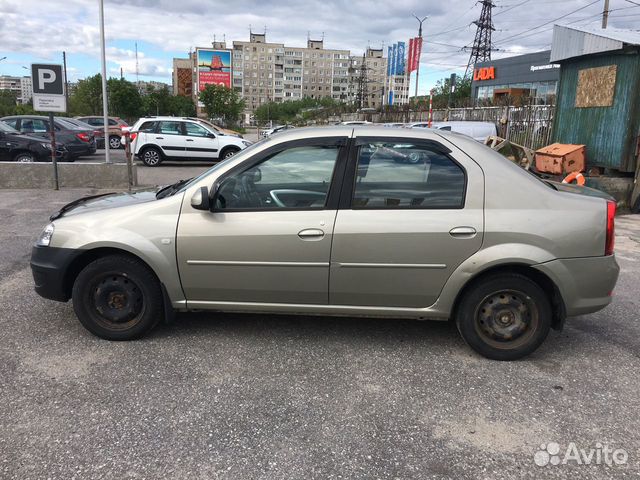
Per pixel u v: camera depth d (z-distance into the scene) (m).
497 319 3.85
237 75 150.12
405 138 3.82
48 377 3.52
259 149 3.89
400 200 3.77
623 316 4.89
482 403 3.31
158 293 4.04
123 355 3.87
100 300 4.04
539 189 3.76
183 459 2.72
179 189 4.20
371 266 3.76
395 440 2.92
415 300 3.84
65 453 2.74
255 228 3.80
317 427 3.03
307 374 3.65
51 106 11.25
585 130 10.98
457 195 3.74
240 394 3.36
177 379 3.53
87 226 3.96
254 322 4.54
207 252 3.86
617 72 10.10
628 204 10.27
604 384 3.58
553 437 2.98
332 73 153.75
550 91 34.38
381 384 3.53
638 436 3.00
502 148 11.60
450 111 22.19
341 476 2.62
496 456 2.80
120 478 2.57
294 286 3.87
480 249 3.69
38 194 11.20
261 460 2.73
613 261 3.77
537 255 3.65
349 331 4.39
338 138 3.86
